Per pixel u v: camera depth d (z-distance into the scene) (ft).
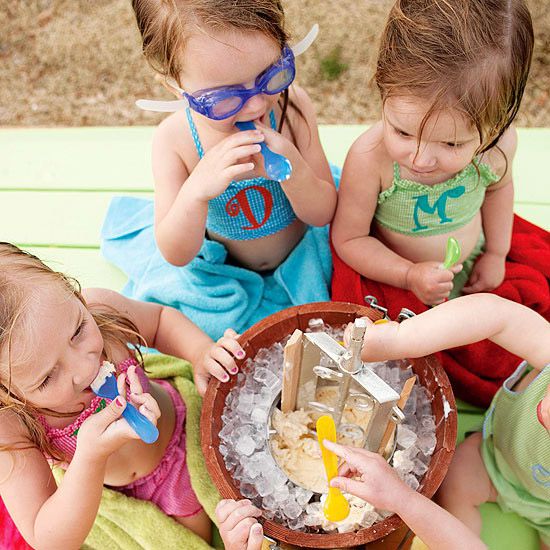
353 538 2.83
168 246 4.09
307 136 4.16
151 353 4.37
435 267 3.93
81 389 2.95
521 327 3.33
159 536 3.63
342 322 3.43
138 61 6.88
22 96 6.79
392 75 3.22
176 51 3.18
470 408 4.25
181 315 4.04
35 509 3.18
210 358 3.38
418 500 2.87
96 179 5.34
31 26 7.24
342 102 6.43
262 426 3.25
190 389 4.05
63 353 2.80
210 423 3.12
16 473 3.14
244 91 3.28
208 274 4.56
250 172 3.92
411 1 3.22
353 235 4.28
